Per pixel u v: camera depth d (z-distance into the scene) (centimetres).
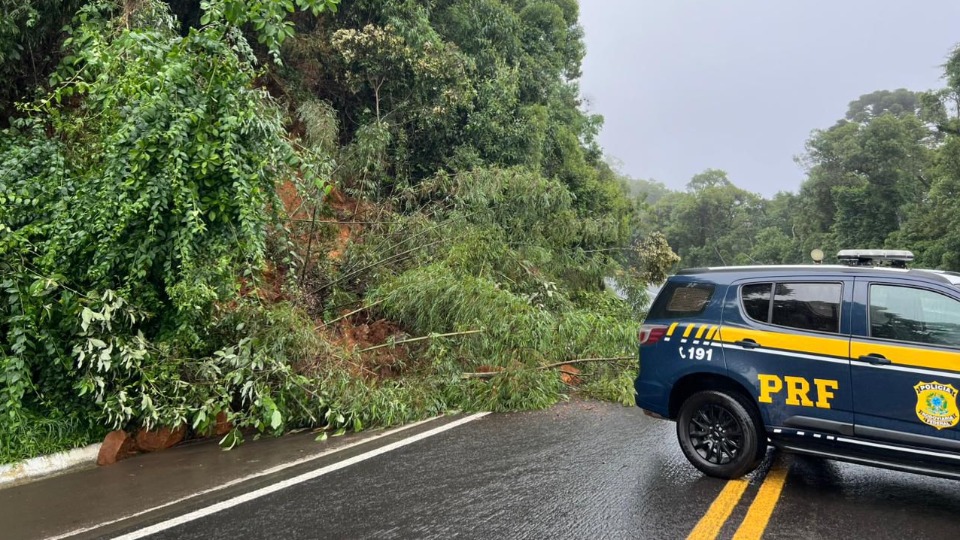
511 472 529
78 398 577
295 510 448
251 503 462
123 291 582
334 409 662
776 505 450
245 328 674
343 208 1134
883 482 501
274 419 594
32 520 432
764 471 530
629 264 1769
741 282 527
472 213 1082
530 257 1120
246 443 627
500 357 809
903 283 456
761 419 496
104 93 650
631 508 446
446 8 1545
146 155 585
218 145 614
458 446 611
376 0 1285
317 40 1238
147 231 600
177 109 606
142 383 570
